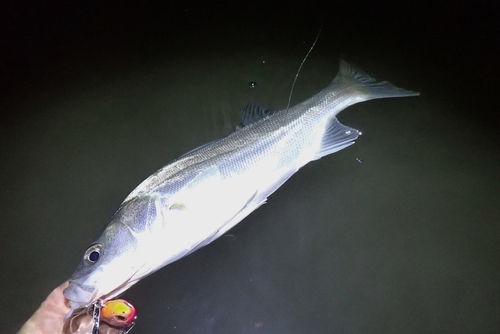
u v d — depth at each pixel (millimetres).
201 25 821
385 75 701
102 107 702
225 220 452
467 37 745
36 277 521
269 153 483
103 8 878
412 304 495
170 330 483
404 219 555
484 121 632
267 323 488
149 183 427
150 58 772
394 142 620
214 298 504
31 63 780
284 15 816
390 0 821
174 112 686
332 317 490
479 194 567
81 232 559
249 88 706
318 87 696
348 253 534
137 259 406
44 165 629
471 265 517
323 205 569
